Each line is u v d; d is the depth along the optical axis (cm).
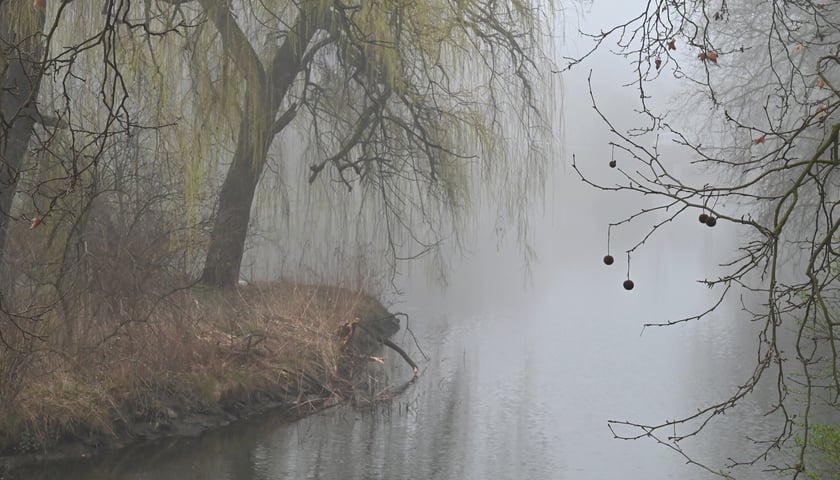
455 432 1184
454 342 1884
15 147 1033
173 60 1334
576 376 1551
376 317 1788
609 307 2525
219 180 1614
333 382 1359
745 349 1808
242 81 1441
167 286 1241
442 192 1791
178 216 1309
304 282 1750
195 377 1175
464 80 1792
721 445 1130
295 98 1722
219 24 1398
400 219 1802
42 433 978
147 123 1269
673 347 1853
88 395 1043
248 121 1532
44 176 1062
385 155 1778
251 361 1298
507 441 1148
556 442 1149
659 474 1016
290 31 1533
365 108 1689
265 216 1753
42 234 1102
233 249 1584
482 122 1745
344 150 1691
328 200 1784
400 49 1636
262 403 1232
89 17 1295
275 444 1098
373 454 1076
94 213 1116
